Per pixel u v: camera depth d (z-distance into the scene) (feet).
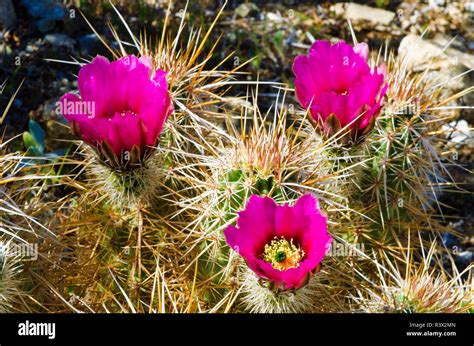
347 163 8.64
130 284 8.72
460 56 16.47
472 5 18.78
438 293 8.10
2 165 8.93
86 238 9.16
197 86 9.62
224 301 8.20
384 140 9.23
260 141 7.84
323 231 6.78
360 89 7.75
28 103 14.38
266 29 17.11
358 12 18.10
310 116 8.22
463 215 14.08
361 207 9.38
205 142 8.36
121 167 7.67
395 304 8.05
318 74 8.07
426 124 9.71
